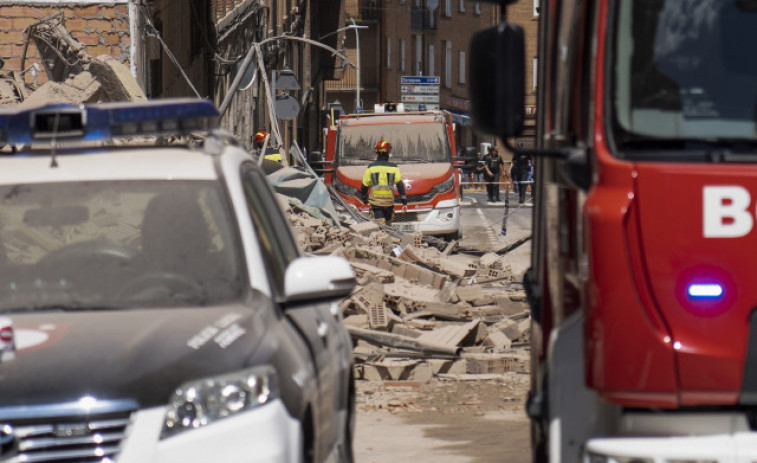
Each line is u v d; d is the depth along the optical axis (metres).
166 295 17.61
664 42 16.16
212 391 15.23
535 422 21.52
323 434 18.12
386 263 53.62
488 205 143.25
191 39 97.25
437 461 27.67
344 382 20.33
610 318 15.41
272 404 15.46
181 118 18.88
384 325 42.47
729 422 15.82
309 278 17.34
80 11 66.44
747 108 15.91
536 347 21.05
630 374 15.35
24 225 18.44
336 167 88.06
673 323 15.28
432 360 40.06
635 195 15.43
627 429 16.06
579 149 16.61
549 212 19.53
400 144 88.88
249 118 128.00
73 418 14.86
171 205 18.47
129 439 14.86
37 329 16.22
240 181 18.97
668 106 16.00
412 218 85.62
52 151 18.84
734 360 15.20
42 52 66.06
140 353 15.52
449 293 48.09
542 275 20.33
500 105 16.31
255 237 18.34
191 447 14.93
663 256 15.33
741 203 15.27
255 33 128.00
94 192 18.69
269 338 16.36
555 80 19.70
